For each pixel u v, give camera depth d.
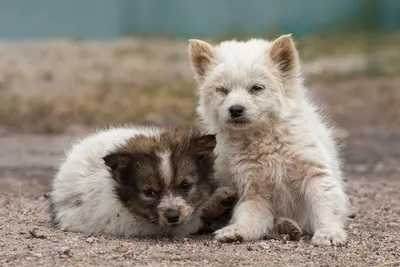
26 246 11.82
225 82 13.14
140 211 12.37
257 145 13.12
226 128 13.20
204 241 12.42
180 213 12.18
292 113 13.18
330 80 33.34
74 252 11.48
